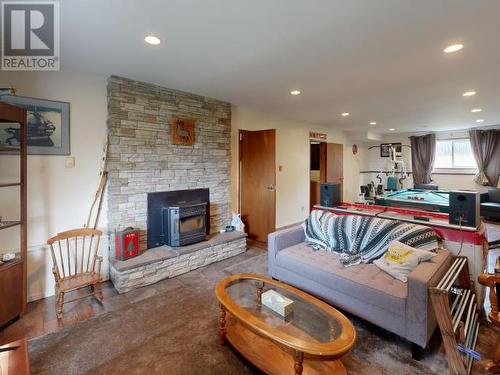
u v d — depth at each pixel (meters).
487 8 1.69
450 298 2.11
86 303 2.55
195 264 3.37
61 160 2.77
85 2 1.64
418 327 1.77
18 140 2.54
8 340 2.02
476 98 3.88
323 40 2.13
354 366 1.77
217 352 1.89
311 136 6.23
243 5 1.67
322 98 3.90
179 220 3.35
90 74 2.89
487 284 1.69
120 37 2.07
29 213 2.61
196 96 3.72
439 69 2.73
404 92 3.58
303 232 3.15
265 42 2.17
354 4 1.66
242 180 4.71
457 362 1.62
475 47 2.25
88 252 2.89
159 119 3.34
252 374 1.70
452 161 7.41
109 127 2.97
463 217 2.38
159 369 1.75
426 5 1.67
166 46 2.23
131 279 2.80
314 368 1.64
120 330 2.14
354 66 2.66
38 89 2.62
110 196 3.01
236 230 4.13
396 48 2.28
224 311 1.96
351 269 2.32
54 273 2.35
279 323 1.75
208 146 3.90
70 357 1.84
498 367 1.69
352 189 8.15
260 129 4.90
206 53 2.37
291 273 2.62
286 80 3.11
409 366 1.76
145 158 3.24
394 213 3.04
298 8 1.70
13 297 2.24
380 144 8.56
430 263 2.05
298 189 5.88
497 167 6.56
